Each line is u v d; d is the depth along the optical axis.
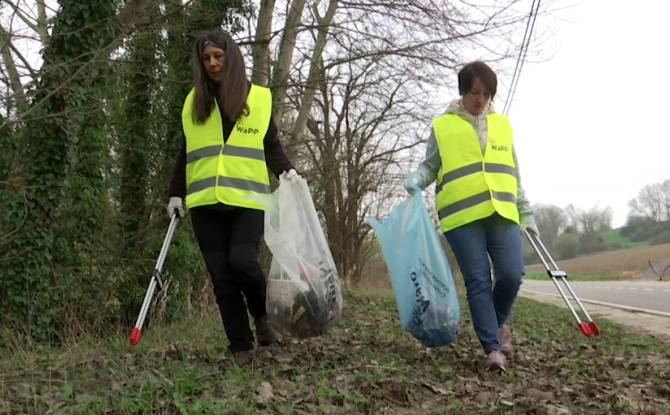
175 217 3.81
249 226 3.62
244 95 3.60
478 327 3.82
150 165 9.40
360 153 19.61
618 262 47.84
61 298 7.02
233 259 3.55
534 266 64.81
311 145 17.77
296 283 3.58
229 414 2.47
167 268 8.56
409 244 3.89
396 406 2.83
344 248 20.72
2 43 6.38
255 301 3.80
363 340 4.87
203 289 8.94
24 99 6.74
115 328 7.45
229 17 9.90
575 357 4.66
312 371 3.40
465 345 4.94
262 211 3.68
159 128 9.38
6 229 6.85
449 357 4.13
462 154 3.95
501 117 4.10
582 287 25.94
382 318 7.93
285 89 11.17
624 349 5.77
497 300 4.07
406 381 3.13
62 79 6.82
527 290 28.58
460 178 3.93
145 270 8.52
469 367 3.82
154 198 9.26
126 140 9.18
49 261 7.05
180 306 7.93
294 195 3.71
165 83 8.95
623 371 4.20
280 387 3.01
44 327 6.68
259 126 3.70
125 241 8.01
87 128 8.09
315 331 3.68
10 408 2.62
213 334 5.31
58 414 2.46
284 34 10.88
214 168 3.57
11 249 6.75
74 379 3.22
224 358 3.63
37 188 7.02
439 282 3.86
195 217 3.68
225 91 3.54
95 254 8.08
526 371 3.78
